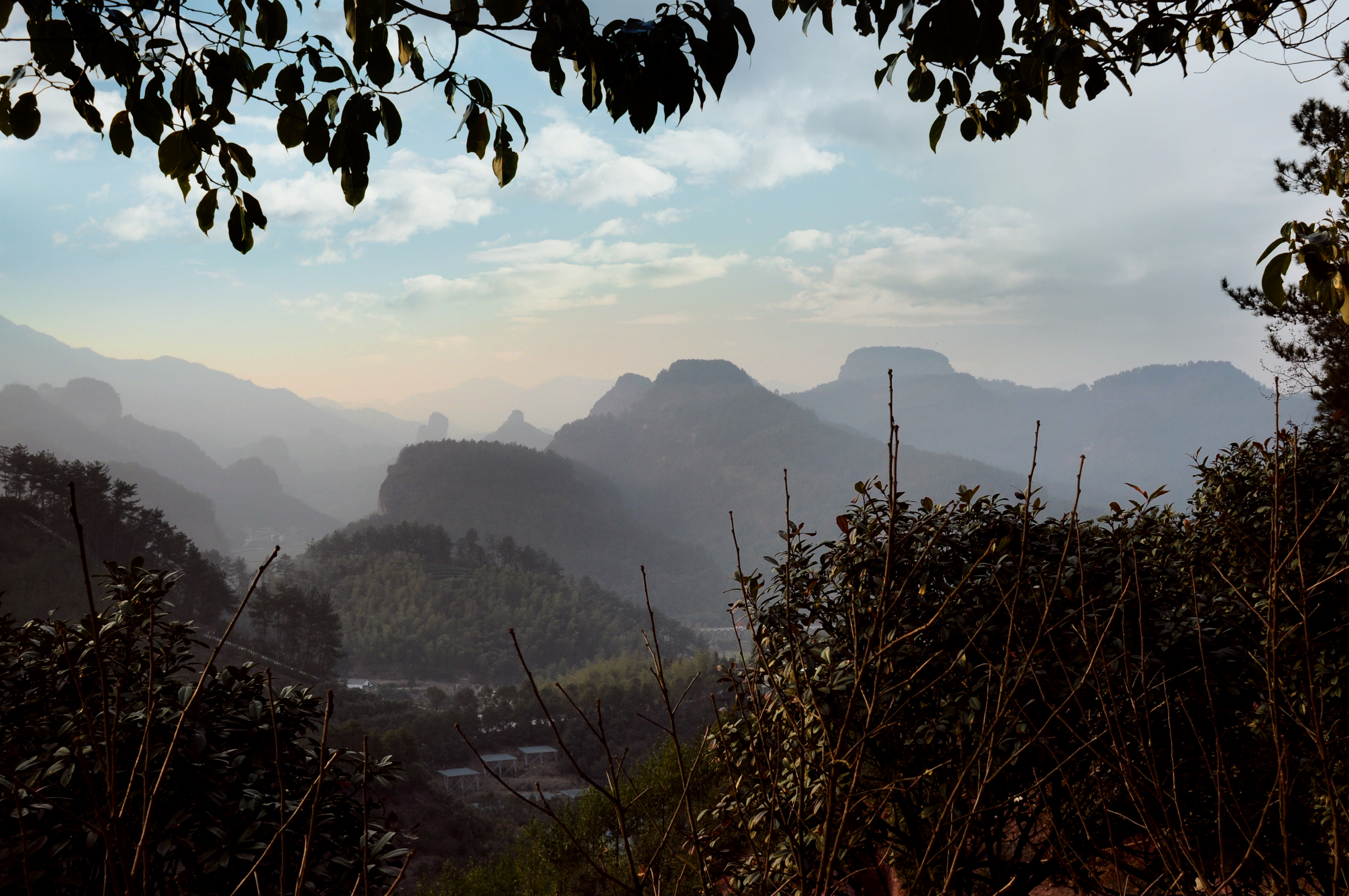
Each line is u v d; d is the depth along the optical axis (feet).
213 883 9.17
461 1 6.09
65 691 10.30
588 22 6.10
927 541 11.41
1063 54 8.74
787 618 7.81
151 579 11.28
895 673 10.34
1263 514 14.48
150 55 6.79
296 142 6.93
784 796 9.59
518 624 581.94
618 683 301.63
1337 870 4.38
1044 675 9.40
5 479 333.62
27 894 3.31
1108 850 9.19
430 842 164.14
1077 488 5.17
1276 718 4.85
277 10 7.26
